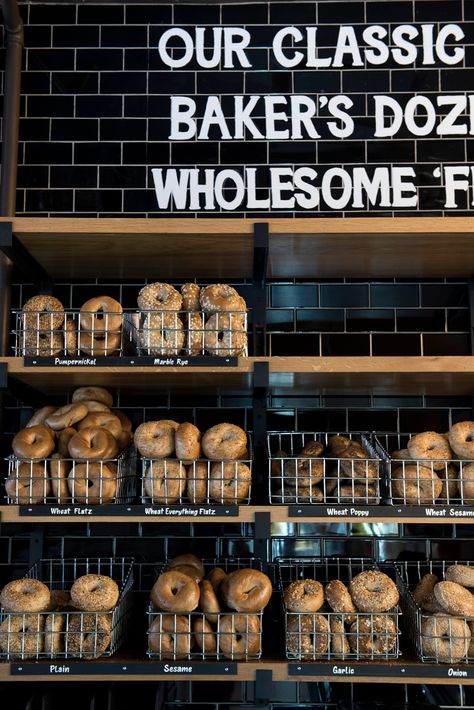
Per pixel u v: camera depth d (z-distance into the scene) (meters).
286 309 2.50
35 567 2.31
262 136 2.55
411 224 2.03
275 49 2.58
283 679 1.90
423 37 2.57
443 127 2.55
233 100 2.57
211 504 1.97
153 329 2.03
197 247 2.17
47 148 2.55
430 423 2.46
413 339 2.48
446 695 2.31
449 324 2.49
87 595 1.97
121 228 2.04
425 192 2.52
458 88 2.57
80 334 2.06
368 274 2.47
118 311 2.07
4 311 2.29
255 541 2.38
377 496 2.04
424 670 1.89
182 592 1.94
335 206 2.52
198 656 1.96
